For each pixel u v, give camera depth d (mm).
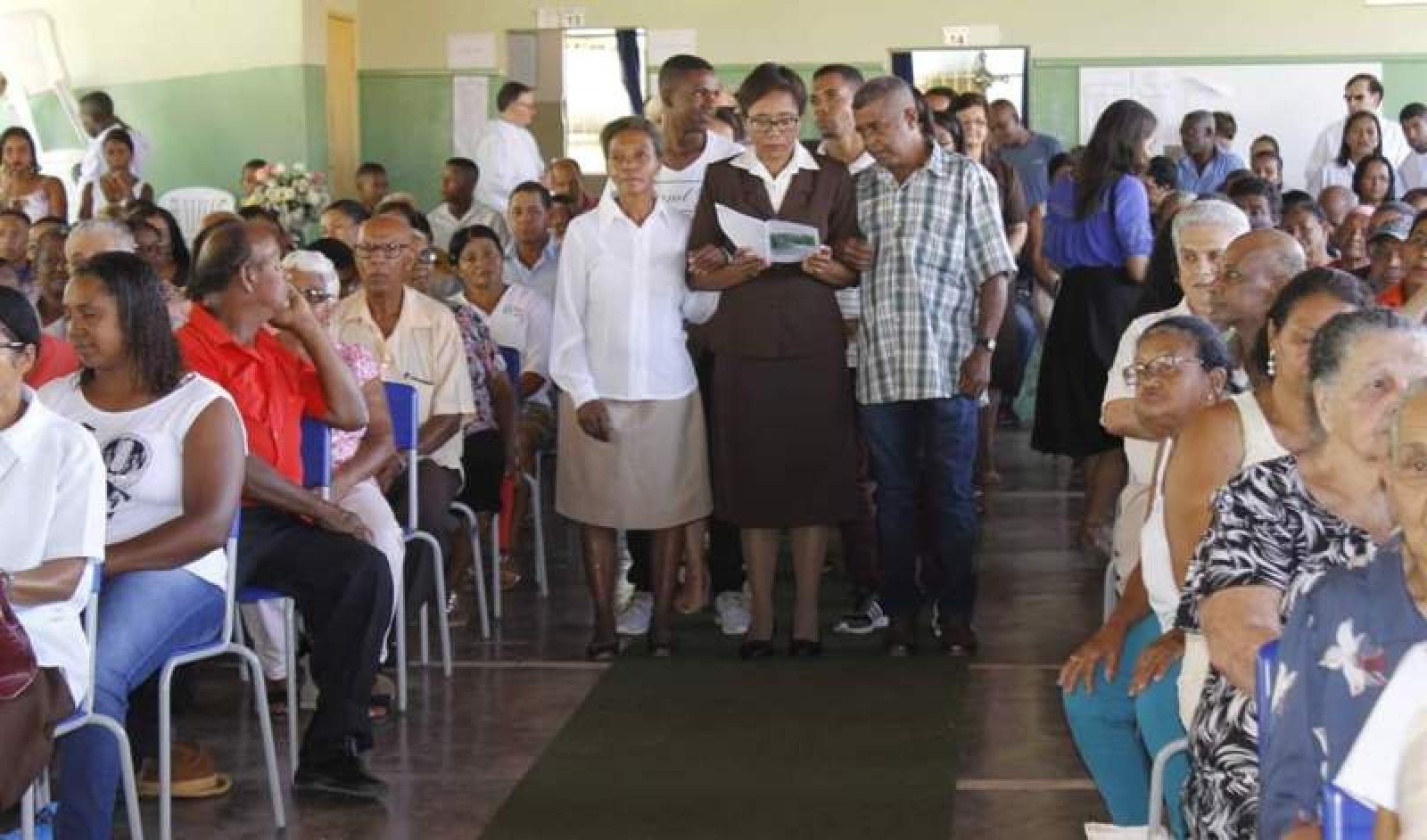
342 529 5008
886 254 6016
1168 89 12922
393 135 13414
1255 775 3109
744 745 5387
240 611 5641
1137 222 7562
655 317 6141
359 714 4973
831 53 13094
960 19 13000
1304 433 3492
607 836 4672
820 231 6039
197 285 5098
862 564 6688
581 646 6547
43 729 3740
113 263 4496
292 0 12531
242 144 12750
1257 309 4160
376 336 6324
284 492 4973
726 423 6148
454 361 6379
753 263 5984
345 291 6828
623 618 6766
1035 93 13008
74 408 4527
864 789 5000
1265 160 11695
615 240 6145
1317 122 12844
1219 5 12828
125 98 12930
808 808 4859
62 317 6398
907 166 6031
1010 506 9117
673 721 5629
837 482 6141
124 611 4320
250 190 11086
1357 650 2557
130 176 11281
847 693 5891
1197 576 3221
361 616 4957
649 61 13219
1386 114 12797
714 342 6145
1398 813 2260
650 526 6219
